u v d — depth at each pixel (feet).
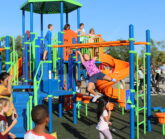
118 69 44.86
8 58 30.45
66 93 26.96
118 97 35.12
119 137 22.86
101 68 49.32
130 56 20.57
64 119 31.09
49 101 24.47
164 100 46.93
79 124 28.27
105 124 18.22
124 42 21.44
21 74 38.45
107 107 18.30
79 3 41.55
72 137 22.82
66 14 45.98
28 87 25.94
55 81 28.04
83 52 36.78
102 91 37.35
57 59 32.37
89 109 39.01
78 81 37.78
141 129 25.91
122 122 29.35
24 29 41.06
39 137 10.09
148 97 25.53
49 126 24.54
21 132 20.49
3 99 15.46
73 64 29.94
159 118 23.75
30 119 20.54
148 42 24.99
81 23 40.47
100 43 22.72
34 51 28.99
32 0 36.35
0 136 14.71
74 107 28.81
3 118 15.12
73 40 32.17
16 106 23.36
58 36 31.71
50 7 43.27
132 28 20.51
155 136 23.25
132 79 20.63
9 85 20.58
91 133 24.23
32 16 35.58
